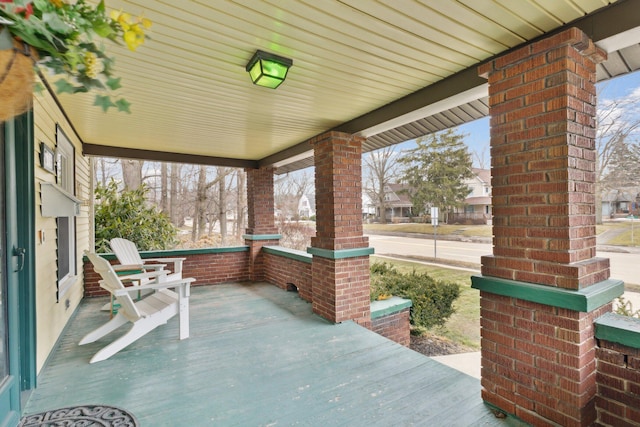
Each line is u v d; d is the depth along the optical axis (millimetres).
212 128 4090
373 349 3092
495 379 2135
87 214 5629
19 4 753
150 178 14375
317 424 1995
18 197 2324
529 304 1973
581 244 1897
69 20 864
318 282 4148
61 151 3455
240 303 4707
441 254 7387
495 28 1995
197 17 1828
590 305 1716
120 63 2361
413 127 3926
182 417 2068
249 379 2543
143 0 1664
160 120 3756
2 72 804
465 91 2566
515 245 2062
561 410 1810
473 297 5980
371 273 5938
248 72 2533
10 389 1942
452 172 10453
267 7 1748
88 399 2277
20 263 2178
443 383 2467
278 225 13484
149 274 3996
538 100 1956
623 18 1757
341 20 1886
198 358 2930
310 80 2715
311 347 3150
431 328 5242
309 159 5984
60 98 3082
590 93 1979
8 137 2041
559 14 1863
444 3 1739
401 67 2508
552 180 1891
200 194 14359
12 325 2014
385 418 2049
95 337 3332
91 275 5172
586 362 1786
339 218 3832
